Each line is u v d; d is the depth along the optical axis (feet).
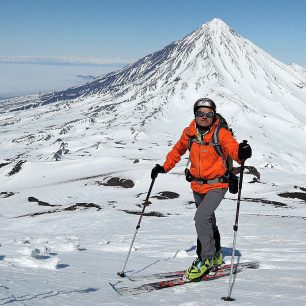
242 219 74.74
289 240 39.88
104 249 37.09
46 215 126.62
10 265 22.02
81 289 15.69
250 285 16.60
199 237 18.28
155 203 179.01
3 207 214.28
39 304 12.29
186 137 19.42
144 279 18.62
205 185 18.65
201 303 13.61
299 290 15.44
